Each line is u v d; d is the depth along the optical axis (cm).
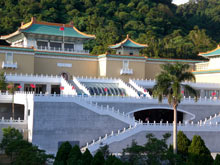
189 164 5519
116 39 18588
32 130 7156
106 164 5006
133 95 9338
